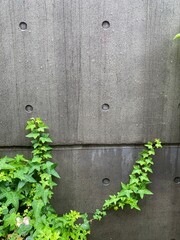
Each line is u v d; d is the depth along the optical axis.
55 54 1.09
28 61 1.09
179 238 1.27
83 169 1.20
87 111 1.15
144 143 1.19
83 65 1.10
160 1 1.06
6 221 1.02
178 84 1.14
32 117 1.14
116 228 1.26
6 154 1.18
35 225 1.02
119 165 1.20
